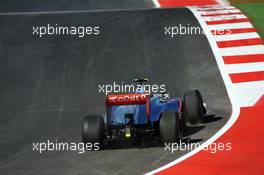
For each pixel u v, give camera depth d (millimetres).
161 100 51656
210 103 60656
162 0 114000
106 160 47375
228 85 65000
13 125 59719
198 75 68812
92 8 109250
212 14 89688
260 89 62938
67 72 73312
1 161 50031
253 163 44375
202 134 51312
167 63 73250
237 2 105062
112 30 85750
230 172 42938
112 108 49688
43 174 45906
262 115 55250
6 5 114438
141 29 85188
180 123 49500
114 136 51719
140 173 44000
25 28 89250
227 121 54375
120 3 112812
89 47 80562
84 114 61094
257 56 71875
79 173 45188
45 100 66000
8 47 82812
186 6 100000
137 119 48594
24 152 51812
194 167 44344
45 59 77938
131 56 76438
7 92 69062
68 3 114375
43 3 115062
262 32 80062
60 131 56781
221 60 71938
